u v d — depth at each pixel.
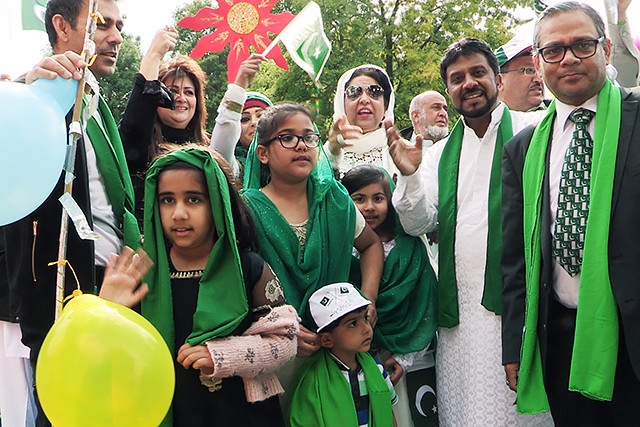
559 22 3.12
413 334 3.62
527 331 3.17
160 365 2.29
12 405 3.04
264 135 3.42
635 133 3.06
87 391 2.19
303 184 3.47
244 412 2.84
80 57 2.57
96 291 2.93
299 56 3.81
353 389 3.27
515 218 3.35
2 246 3.04
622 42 3.93
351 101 4.41
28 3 3.26
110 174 3.02
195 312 2.84
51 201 2.79
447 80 3.71
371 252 3.62
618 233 2.98
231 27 4.08
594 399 3.11
